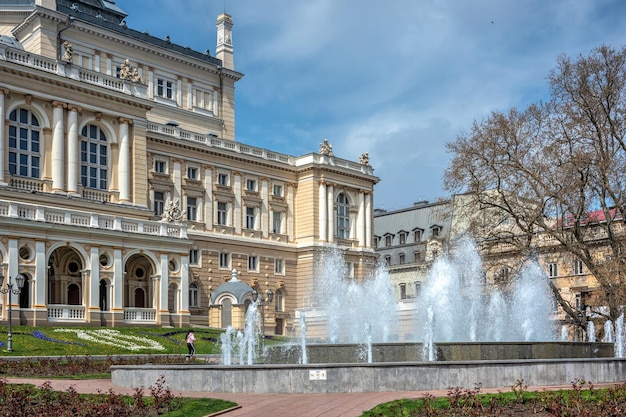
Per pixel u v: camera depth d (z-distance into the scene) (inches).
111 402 888.9
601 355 1407.5
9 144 2559.1
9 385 1050.1
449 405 842.8
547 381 1072.2
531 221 2283.5
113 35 3299.7
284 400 930.1
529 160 2335.1
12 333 1959.9
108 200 2834.6
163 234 2659.9
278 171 3811.5
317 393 991.0
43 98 2637.8
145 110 2982.3
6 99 2536.9
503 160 2357.3
